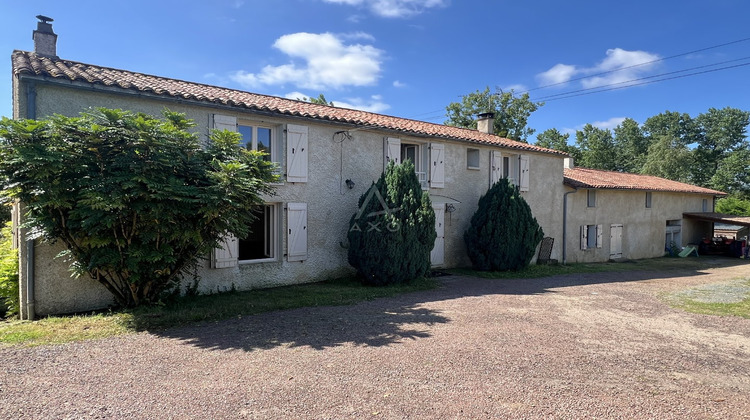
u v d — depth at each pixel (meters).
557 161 16.36
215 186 6.24
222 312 6.80
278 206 9.70
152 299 7.15
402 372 4.35
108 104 7.36
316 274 10.19
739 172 43.34
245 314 6.83
